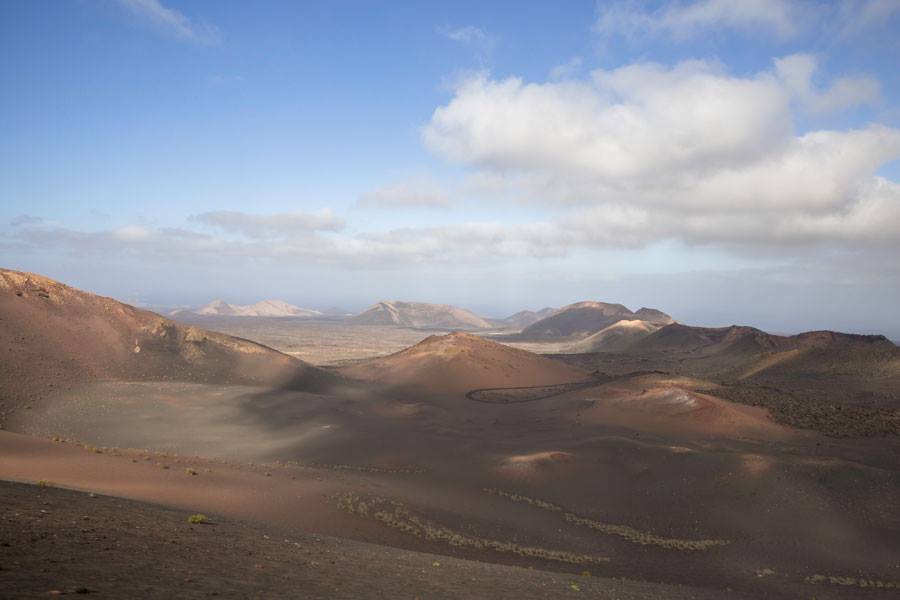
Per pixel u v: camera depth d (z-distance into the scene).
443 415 99.25
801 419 89.31
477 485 58.59
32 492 21.05
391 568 18.67
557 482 59.94
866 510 50.31
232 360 118.31
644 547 43.94
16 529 13.49
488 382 139.25
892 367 164.88
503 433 86.00
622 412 93.69
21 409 73.69
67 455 40.53
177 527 19.55
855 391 140.75
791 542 45.72
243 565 14.28
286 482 43.34
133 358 107.00
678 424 85.88
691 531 48.81
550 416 98.56
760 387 126.56
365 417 92.56
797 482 55.72
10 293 110.06
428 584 15.79
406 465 66.06
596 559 38.84
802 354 193.38
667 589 27.23
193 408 85.94
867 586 36.25
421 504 45.38
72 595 8.44
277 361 122.75
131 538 15.32
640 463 64.00
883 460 66.69
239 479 41.41
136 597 9.04
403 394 123.31
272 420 84.56
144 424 75.88
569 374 158.50
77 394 84.44
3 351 91.31
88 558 11.73
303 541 22.95
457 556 33.28
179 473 40.19
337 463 65.06
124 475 36.78
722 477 58.78
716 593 29.03
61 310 113.25
